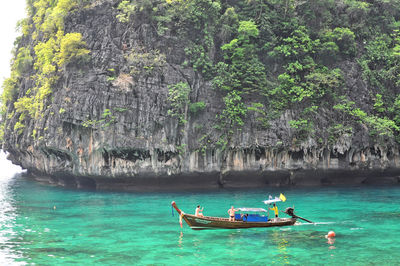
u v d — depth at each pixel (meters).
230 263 20.47
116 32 51.03
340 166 52.38
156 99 48.31
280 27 55.31
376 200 40.09
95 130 47.62
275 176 51.53
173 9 51.41
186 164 49.06
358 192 45.97
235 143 50.19
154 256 21.75
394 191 46.72
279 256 21.59
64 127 49.50
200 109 50.12
